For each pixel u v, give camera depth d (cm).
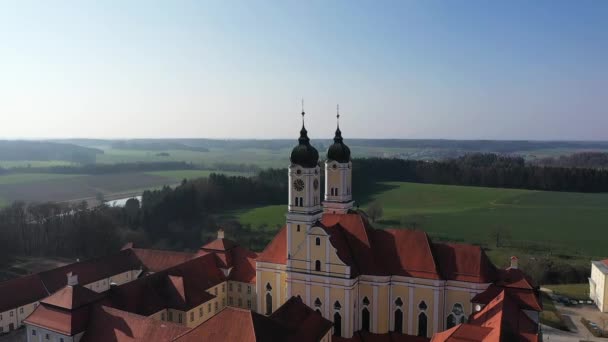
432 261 8200
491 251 15988
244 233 18250
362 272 8344
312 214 8325
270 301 9306
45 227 16738
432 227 18750
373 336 8244
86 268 11638
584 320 10938
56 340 7712
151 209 19575
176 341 6444
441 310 8119
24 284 10419
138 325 7312
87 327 7762
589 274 14175
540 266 14275
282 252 9231
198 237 18638
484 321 7044
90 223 16688
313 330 7350
